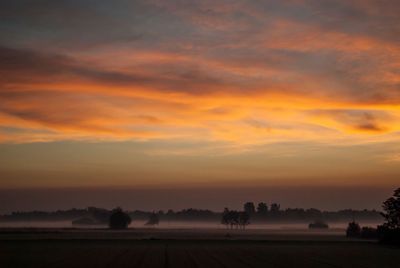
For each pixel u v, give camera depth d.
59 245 92.81
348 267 54.97
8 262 58.94
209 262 59.69
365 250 83.69
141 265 55.72
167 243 102.94
